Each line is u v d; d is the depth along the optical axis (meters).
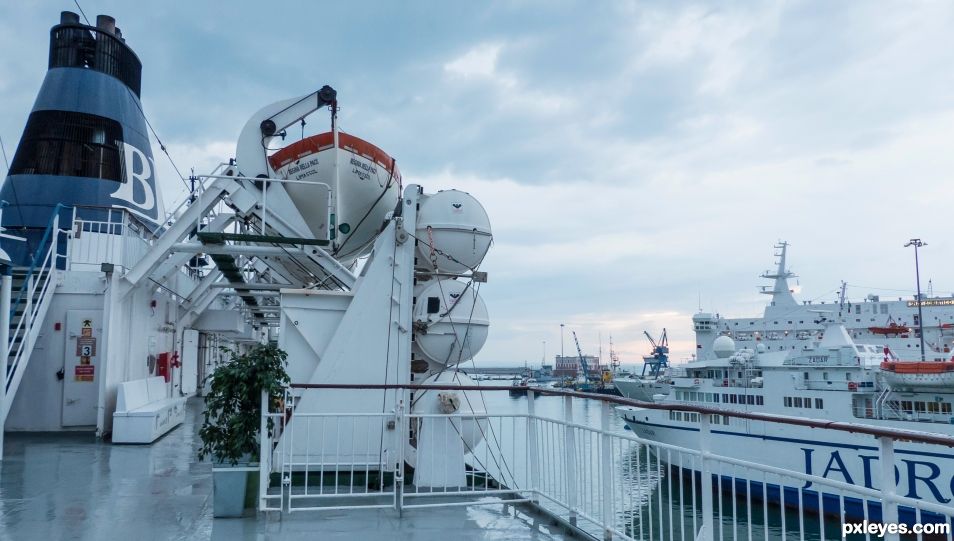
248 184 9.56
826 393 24.14
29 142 14.45
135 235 13.28
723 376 29.84
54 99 14.63
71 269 11.92
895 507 2.95
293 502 6.46
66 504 6.27
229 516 5.80
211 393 5.96
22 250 13.76
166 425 11.40
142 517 5.80
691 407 4.24
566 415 5.81
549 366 145.62
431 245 8.76
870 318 36.50
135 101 16.08
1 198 14.16
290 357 8.23
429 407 7.84
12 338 10.05
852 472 19.75
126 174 15.04
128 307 11.34
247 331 23.50
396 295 8.30
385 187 10.38
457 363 8.64
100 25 16.00
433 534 5.42
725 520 19.41
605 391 79.69
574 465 5.66
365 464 7.86
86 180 14.38
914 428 21.20
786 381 25.89
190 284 15.76
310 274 10.45
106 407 10.44
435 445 7.20
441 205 8.97
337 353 8.08
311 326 8.30
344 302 8.44
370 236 10.87
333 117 9.72
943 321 35.00
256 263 14.64
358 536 5.32
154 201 16.06
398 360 8.18
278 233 9.46
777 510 21.08
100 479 7.45
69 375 11.22
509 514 6.12
